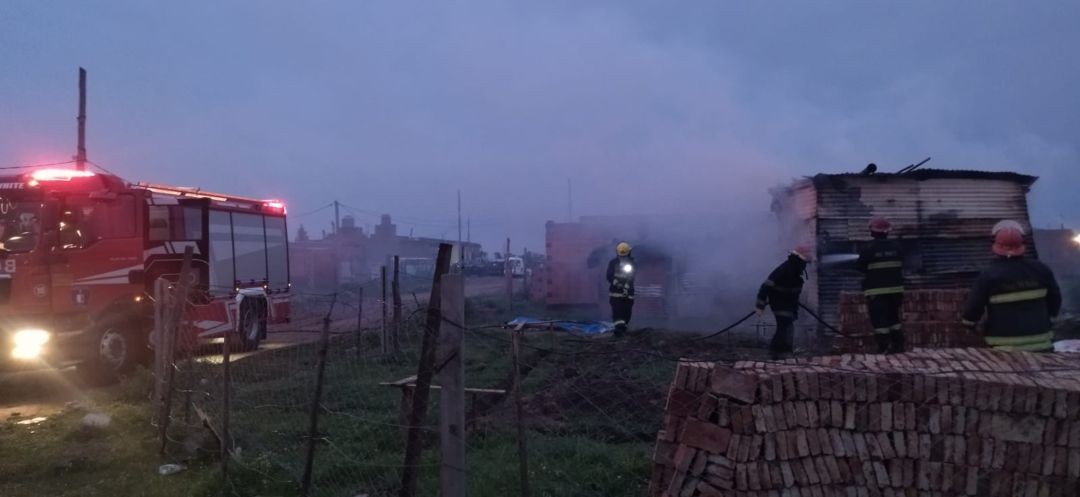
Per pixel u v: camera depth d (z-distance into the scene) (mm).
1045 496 4270
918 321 10422
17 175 12656
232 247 17062
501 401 8664
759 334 14898
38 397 12000
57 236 12633
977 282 6285
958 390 4402
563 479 6250
